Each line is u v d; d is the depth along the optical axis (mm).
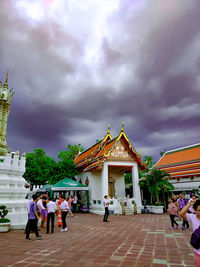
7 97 15484
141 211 20953
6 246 7234
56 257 5867
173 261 5555
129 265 5211
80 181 29016
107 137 27141
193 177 24266
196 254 3104
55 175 27422
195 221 3322
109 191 25641
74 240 8227
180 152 30453
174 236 9000
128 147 23234
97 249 6777
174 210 10906
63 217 10664
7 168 12508
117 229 11008
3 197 12031
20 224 11133
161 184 21031
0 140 14609
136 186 22406
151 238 8578
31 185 38281
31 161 38094
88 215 19922
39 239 8438
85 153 32312
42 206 11656
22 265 5176
